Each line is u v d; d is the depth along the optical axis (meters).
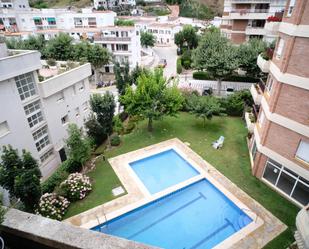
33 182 11.12
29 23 57.66
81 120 22.95
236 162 17.62
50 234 3.19
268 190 14.70
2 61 13.85
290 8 12.59
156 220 13.22
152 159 18.78
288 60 12.13
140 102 20.86
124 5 101.06
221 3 99.62
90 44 39.19
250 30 35.50
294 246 10.59
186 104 23.80
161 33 74.44
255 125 17.30
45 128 18.62
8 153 11.35
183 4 101.31
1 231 3.40
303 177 12.66
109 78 44.22
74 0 101.12
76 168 17.25
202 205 14.18
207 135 21.77
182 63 48.12
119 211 13.27
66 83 19.53
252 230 11.91
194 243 11.94
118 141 20.56
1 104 14.48
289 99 12.52
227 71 27.86
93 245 3.01
